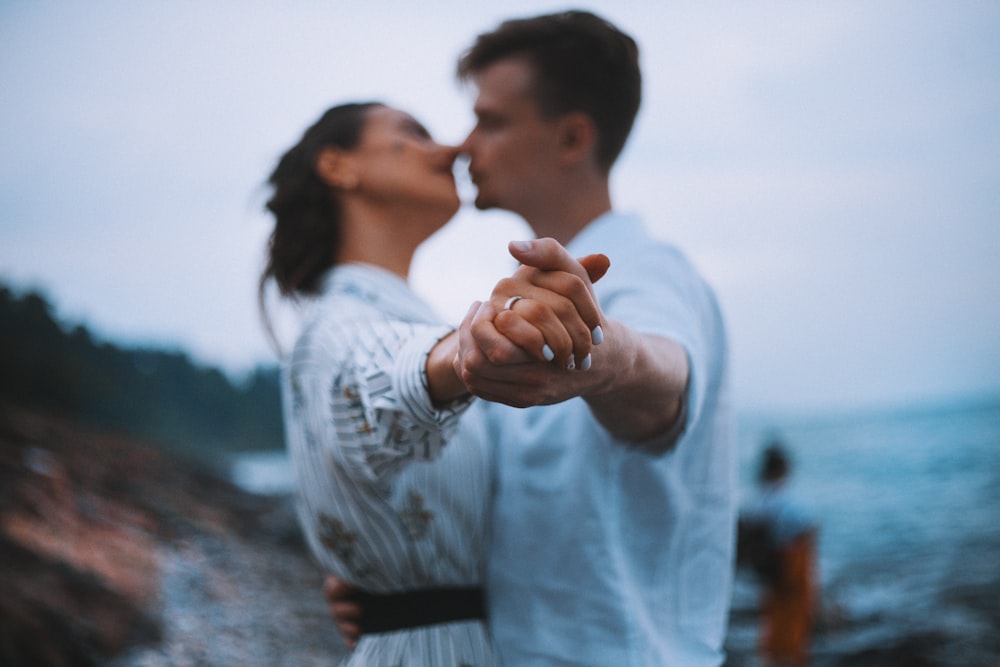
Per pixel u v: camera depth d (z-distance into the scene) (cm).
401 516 120
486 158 152
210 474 761
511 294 71
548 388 74
